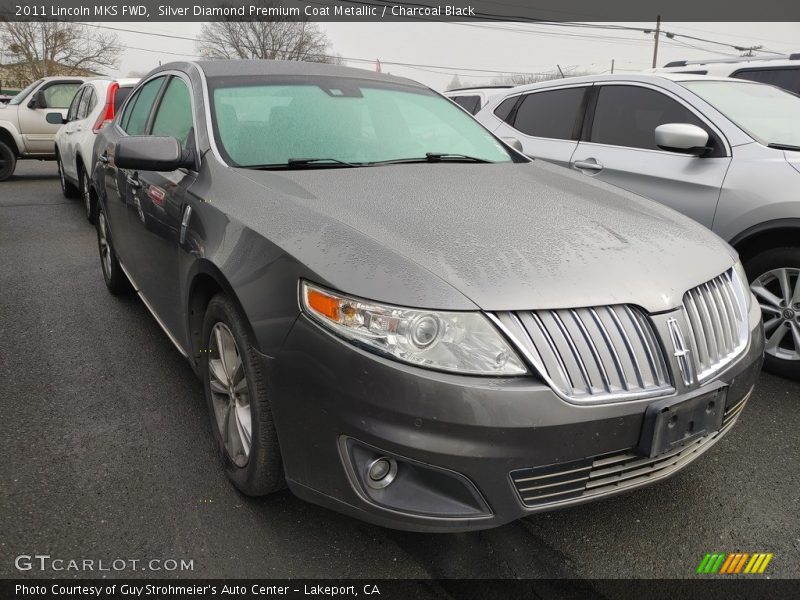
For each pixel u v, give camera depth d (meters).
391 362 1.89
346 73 3.70
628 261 2.19
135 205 3.56
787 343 3.78
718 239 2.68
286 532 2.36
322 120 3.21
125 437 2.96
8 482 2.60
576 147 4.94
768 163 3.72
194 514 2.44
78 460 2.77
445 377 1.87
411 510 1.96
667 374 2.06
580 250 2.19
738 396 2.32
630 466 2.07
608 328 2.02
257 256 2.24
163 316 3.36
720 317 2.32
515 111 5.67
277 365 2.10
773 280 3.74
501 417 1.86
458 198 2.59
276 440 2.26
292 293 2.08
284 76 3.44
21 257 6.20
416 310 1.90
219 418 2.66
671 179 4.15
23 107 11.78
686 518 2.48
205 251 2.51
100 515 2.42
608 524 2.45
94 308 4.71
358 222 2.24
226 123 3.03
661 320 2.08
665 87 4.51
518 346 1.91
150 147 2.84
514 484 1.93
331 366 1.96
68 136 8.54
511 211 2.49
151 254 3.35
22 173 13.38
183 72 3.55
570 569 2.22
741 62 6.94
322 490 2.09
